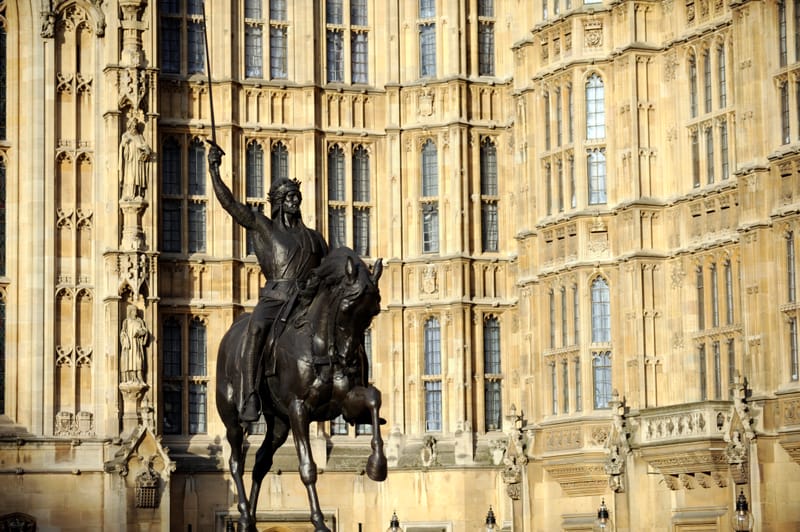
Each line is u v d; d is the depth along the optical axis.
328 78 74.69
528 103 69.94
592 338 65.44
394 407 73.19
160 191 71.62
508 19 74.81
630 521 61.16
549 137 68.31
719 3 62.25
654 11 65.31
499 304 73.62
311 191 73.44
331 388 24.81
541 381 67.81
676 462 58.84
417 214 74.12
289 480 70.81
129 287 69.19
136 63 69.94
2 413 69.06
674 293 64.06
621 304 64.56
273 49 74.19
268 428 26.06
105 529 68.00
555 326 67.31
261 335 25.28
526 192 70.75
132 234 69.44
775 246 57.25
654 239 64.50
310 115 73.75
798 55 56.75
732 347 61.09
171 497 69.50
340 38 75.06
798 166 56.34
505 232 74.25
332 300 24.84
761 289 57.47
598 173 66.19
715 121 62.31
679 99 64.12
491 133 74.50
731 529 56.84
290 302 25.31
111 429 68.62
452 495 71.69
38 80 70.19
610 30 66.12
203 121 72.62
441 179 73.94
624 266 64.44
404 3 75.06
